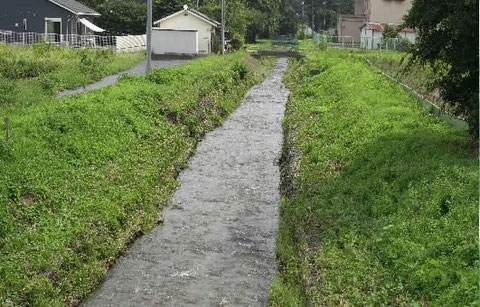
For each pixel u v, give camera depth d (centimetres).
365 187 1419
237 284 1191
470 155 1448
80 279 1123
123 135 1902
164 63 4406
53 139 1598
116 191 1495
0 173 1290
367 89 2741
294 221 1422
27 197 1281
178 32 5247
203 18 5562
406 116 2020
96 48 4809
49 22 5044
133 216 1455
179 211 1599
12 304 961
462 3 1448
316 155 1814
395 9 6606
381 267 1059
